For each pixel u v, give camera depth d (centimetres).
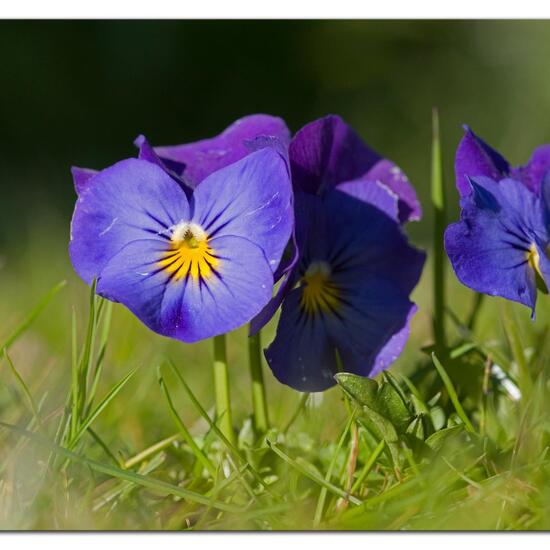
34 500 44
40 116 136
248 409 51
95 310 46
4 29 137
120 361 52
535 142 117
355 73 144
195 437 48
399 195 48
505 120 128
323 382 46
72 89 138
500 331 53
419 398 45
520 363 47
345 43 144
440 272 50
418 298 61
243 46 146
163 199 45
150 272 44
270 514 44
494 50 130
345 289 46
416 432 45
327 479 45
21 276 74
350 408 45
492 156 46
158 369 45
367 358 46
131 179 45
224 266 44
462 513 44
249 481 46
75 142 136
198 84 145
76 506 44
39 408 46
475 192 45
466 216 44
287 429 47
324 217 46
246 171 44
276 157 44
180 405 51
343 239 46
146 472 45
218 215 44
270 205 44
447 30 138
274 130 47
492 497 44
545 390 47
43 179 119
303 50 147
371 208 46
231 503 45
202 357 54
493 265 44
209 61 146
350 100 144
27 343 55
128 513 44
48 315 59
